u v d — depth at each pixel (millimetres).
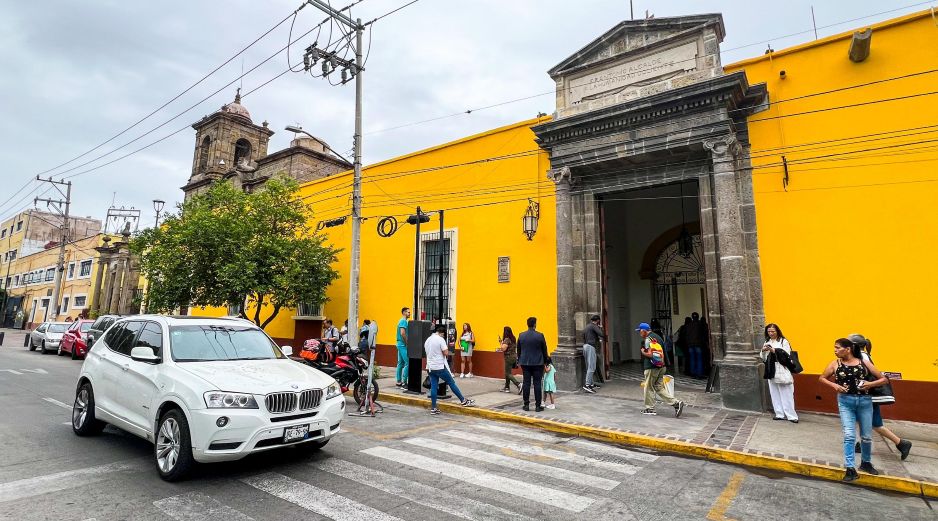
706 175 10727
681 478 5625
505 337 11352
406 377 12164
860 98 9336
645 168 11570
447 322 13672
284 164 23469
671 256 17547
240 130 28234
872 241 8938
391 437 7262
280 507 4398
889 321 8625
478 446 6863
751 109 10086
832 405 8875
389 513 4312
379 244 16984
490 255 13992
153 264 16078
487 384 12375
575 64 12266
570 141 11969
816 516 4578
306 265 16312
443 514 4328
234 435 4828
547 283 12742
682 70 10617
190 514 4211
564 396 10695
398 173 16734
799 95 9906
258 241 15859
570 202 12125
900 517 4590
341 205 18703
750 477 5734
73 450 6141
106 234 37000
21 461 5660
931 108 8742
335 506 4445
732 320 9391
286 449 6285
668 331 17203
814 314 9273
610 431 7559
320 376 6047
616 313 17031
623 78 11461
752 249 9961
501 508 4516
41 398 9742
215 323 6758
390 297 16312
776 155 9969
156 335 6277
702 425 7957
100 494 4656
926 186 8633
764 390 9000
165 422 5199
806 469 5867
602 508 4598
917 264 8523
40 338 21812
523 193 13562
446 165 15453
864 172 9156
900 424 8062
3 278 52719
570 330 11570
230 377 5277
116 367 6418
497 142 14336
